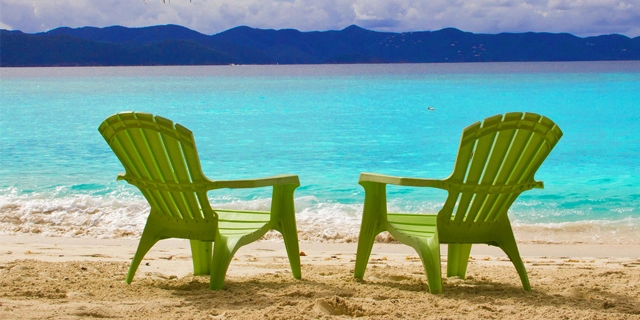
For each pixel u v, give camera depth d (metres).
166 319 2.76
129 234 6.78
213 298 3.23
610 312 3.01
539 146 3.38
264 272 4.23
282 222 3.84
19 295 3.20
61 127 18.52
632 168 11.23
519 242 6.66
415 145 15.04
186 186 3.41
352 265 4.69
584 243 6.59
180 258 5.03
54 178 10.09
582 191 9.30
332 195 9.08
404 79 63.47
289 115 23.39
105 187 9.36
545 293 3.50
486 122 3.27
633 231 7.15
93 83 57.19
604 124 19.23
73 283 3.57
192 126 19.78
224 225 3.72
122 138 3.43
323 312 2.90
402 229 3.69
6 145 14.35
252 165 12.19
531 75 72.81
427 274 3.41
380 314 2.88
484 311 2.98
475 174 3.36
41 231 6.88
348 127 19.23
